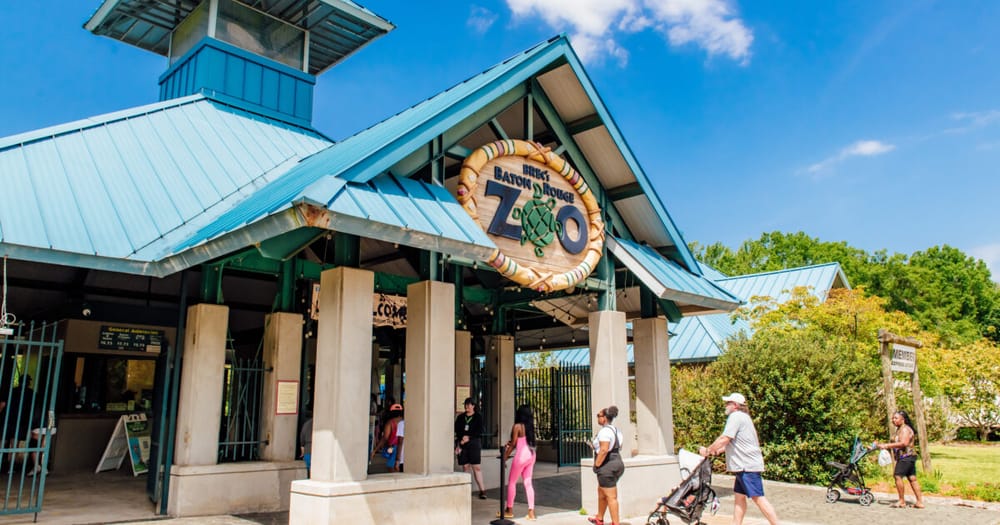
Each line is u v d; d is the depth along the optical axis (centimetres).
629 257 1107
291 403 1042
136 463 1315
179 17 1692
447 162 1038
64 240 823
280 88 1636
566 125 1132
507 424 1442
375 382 1744
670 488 1115
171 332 1453
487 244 818
